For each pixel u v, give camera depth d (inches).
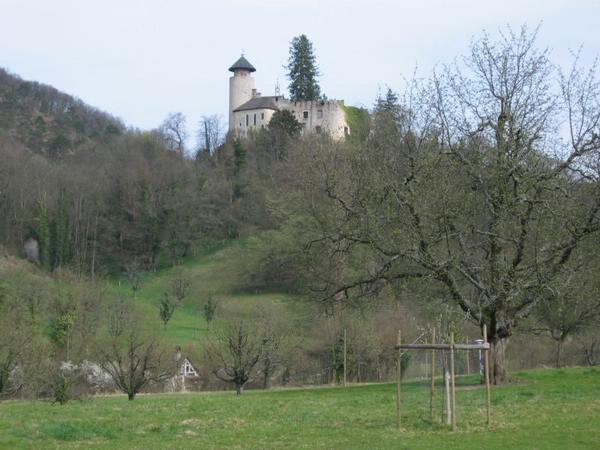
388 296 1326.3
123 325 2364.7
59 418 822.5
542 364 2176.4
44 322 2409.0
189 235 4857.3
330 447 607.8
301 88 6378.0
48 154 6722.4
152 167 5300.2
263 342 1893.5
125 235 4872.0
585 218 1127.6
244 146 5610.2
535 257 1117.1
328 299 1342.3
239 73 6673.2
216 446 619.2
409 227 1165.1
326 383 2103.8
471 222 1186.0
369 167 1263.5
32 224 4594.0
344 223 1248.8
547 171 1158.3
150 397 1368.1
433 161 1179.9
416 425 712.4
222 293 3705.7
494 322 1192.8
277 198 3385.8
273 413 841.5
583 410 813.2
